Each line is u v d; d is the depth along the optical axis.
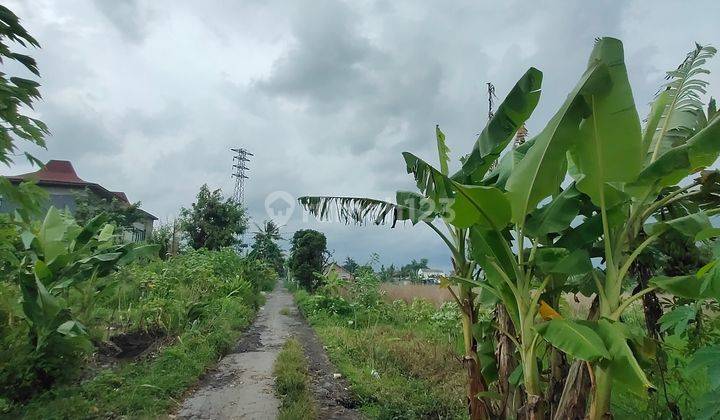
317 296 14.79
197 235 21.56
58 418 4.49
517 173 3.73
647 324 4.12
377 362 7.50
